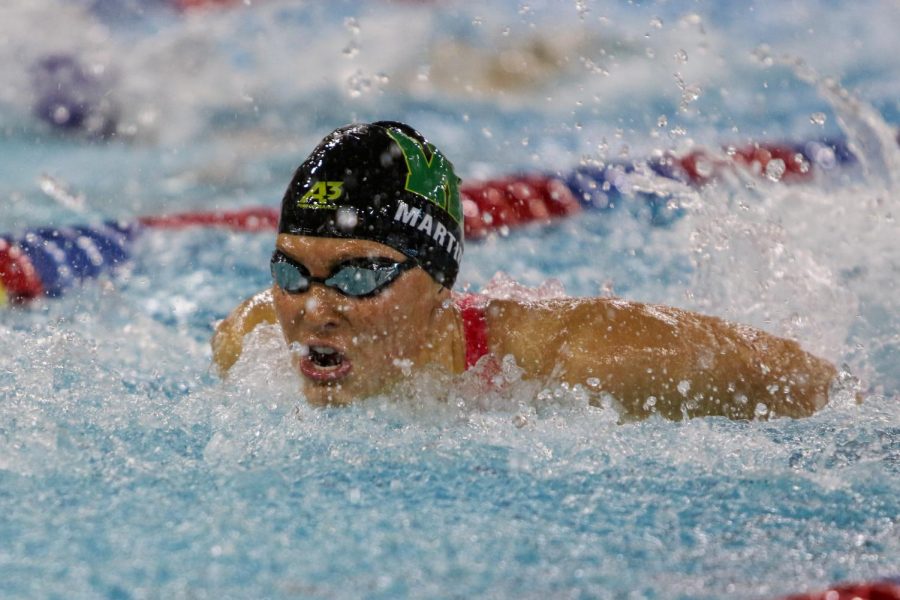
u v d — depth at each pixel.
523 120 19.16
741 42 21.75
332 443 6.34
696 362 7.04
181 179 16.41
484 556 4.82
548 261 12.40
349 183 6.54
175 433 6.52
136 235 13.62
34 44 20.59
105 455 6.08
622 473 6.02
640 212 13.88
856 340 8.69
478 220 14.45
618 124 18.34
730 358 7.17
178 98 19.86
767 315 9.35
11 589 4.37
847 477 5.99
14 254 12.34
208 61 21.41
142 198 15.34
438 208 6.89
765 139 16.64
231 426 6.59
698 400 7.00
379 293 6.50
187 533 5.00
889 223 10.55
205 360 8.72
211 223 14.31
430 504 5.46
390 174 6.68
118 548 4.80
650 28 22.66
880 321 8.96
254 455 6.14
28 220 13.90
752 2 23.69
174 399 7.29
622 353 6.98
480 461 6.14
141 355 8.81
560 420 6.75
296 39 22.70
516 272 12.07
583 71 21.28
